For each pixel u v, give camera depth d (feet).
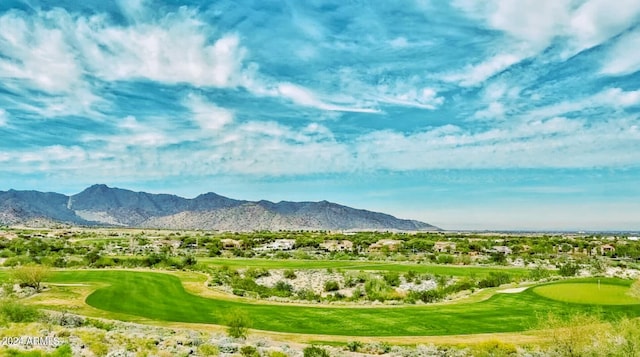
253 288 316.81
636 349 114.32
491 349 144.15
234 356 122.93
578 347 120.26
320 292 339.36
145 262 442.50
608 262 467.11
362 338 174.29
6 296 245.24
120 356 104.53
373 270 398.01
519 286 293.84
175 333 167.22
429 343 165.37
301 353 139.13
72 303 241.55
